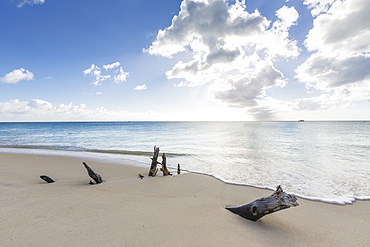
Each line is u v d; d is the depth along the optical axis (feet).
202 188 22.89
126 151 57.67
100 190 20.74
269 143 74.23
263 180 28.07
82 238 11.08
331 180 27.94
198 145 71.41
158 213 14.96
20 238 10.94
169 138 102.12
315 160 42.24
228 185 24.59
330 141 79.61
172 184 24.20
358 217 16.02
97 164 38.60
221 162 41.27
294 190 23.79
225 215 14.89
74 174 29.55
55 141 91.30
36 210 14.93
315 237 12.50
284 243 11.55
